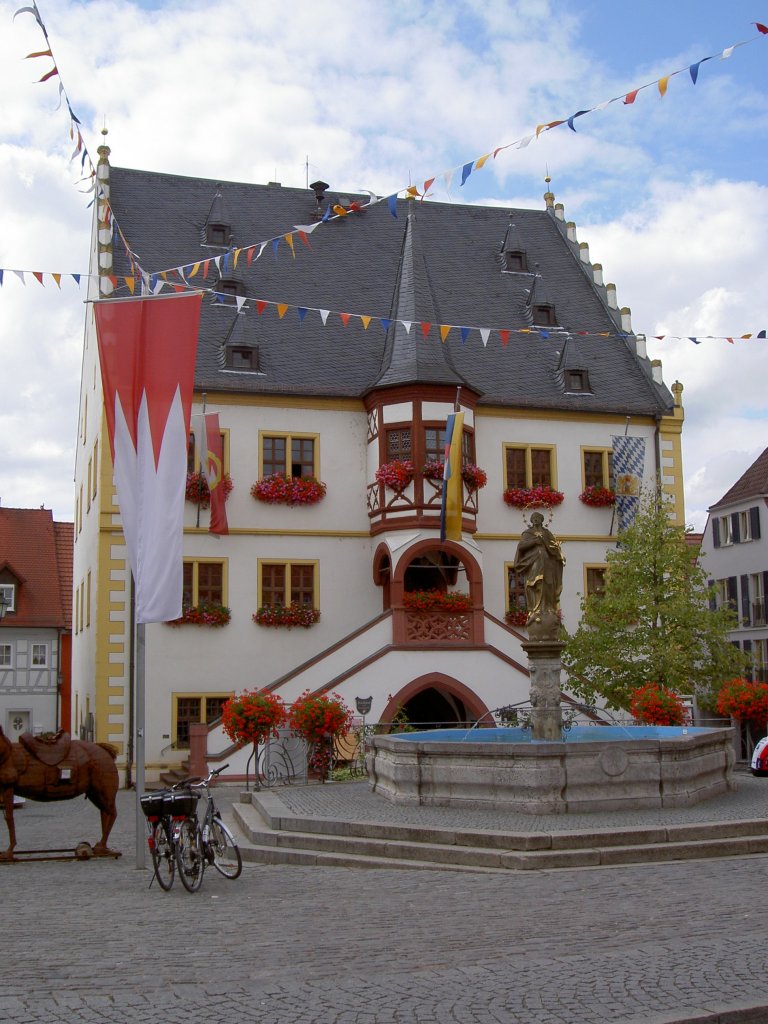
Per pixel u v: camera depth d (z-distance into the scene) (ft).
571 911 33.06
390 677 95.66
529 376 115.24
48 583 152.15
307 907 34.94
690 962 26.18
